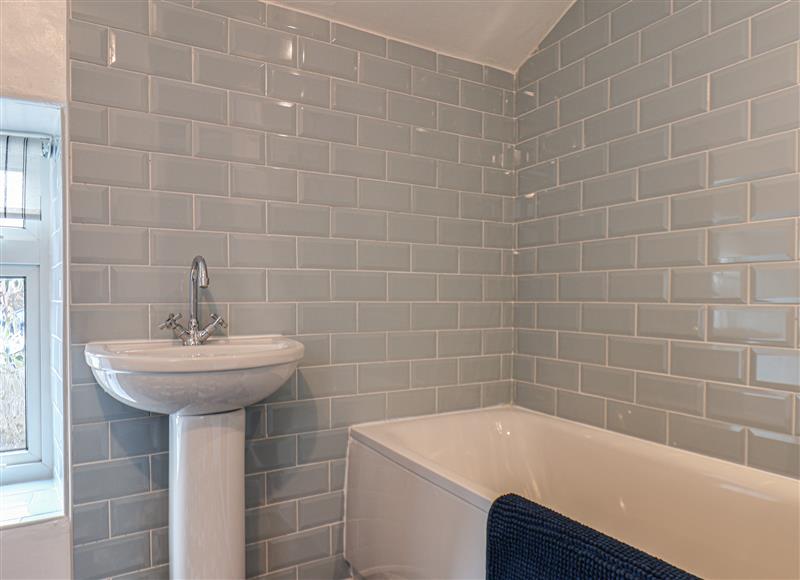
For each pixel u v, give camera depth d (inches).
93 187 56.3
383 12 70.3
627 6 67.4
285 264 67.2
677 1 61.5
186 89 60.8
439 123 79.2
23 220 66.2
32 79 53.2
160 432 60.3
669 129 62.5
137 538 59.0
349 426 72.3
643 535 61.4
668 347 62.8
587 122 73.4
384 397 75.2
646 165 65.2
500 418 80.2
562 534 38.5
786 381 51.7
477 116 82.8
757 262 53.8
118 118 57.3
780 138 51.9
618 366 69.1
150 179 59.1
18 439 66.4
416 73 77.0
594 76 72.2
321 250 69.7
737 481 53.6
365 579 66.4
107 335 57.2
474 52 80.5
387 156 74.7
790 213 51.1
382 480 63.2
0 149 64.3
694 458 58.7
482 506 47.1
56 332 62.5
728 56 56.3
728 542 53.6
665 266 63.0
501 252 85.9
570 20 75.8
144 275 58.9
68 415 55.8
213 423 53.3
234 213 63.8
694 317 59.9
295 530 68.6
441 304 80.1
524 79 84.4
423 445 72.5
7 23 52.3
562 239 77.7
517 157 86.0
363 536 67.0
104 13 56.5
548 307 80.2
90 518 56.7
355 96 72.0
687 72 60.4
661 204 63.4
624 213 68.1
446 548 51.3
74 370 55.8
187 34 60.8
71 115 55.1
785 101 51.5
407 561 57.4
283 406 67.7
